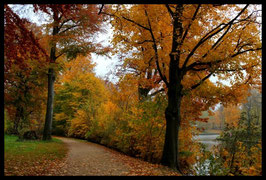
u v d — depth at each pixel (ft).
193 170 28.71
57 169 21.07
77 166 23.17
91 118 62.23
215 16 26.14
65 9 24.49
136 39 29.94
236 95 32.24
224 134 34.12
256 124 33.63
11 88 54.49
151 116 31.22
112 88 46.16
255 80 30.19
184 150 31.58
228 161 31.35
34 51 28.89
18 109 59.88
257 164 21.56
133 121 33.58
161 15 25.50
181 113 34.22
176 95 26.99
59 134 96.89
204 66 28.68
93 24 39.91
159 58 29.04
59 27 47.06
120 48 35.76
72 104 82.12
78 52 43.39
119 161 27.45
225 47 26.94
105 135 48.39
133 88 43.83
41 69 45.91
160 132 31.40
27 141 42.19
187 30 24.81
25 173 18.57
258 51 26.76
